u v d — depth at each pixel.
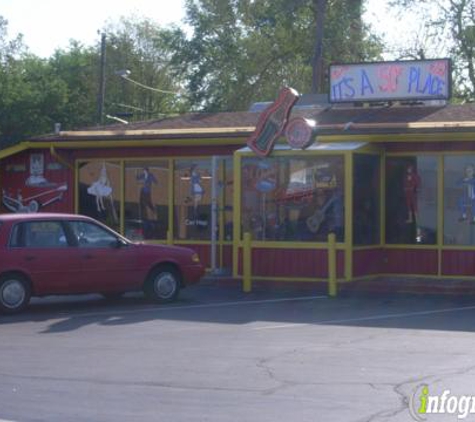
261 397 9.91
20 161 24.58
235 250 20.95
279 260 20.61
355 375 11.01
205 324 15.55
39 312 17.19
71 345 13.52
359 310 17.19
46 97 59.12
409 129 20.33
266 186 20.86
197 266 18.62
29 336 14.42
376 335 14.20
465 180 20.72
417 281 20.34
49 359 12.34
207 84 51.84
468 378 10.72
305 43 47.09
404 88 22.81
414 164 21.12
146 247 18.05
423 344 13.30
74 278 17.14
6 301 16.66
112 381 10.85
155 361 12.12
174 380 10.86
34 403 9.75
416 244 21.14
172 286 18.36
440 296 19.11
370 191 20.94
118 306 17.98
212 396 9.99
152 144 22.81
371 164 21.00
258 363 11.88
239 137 21.92
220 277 21.27
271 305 18.00
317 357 12.28
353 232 20.17
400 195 21.27
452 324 15.31
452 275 20.81
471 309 17.16
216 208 22.03
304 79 48.81
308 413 9.16
